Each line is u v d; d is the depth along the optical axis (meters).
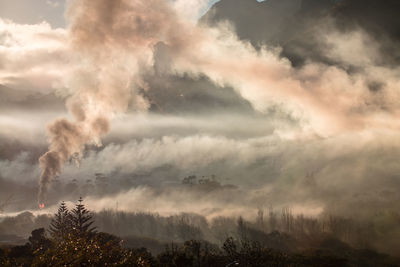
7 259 35.66
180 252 62.22
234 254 59.75
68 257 35.94
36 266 35.25
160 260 63.34
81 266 36.66
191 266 60.78
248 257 58.16
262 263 59.12
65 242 40.28
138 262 41.62
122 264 39.53
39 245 82.06
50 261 36.03
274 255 62.84
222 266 59.56
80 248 38.09
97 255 39.28
